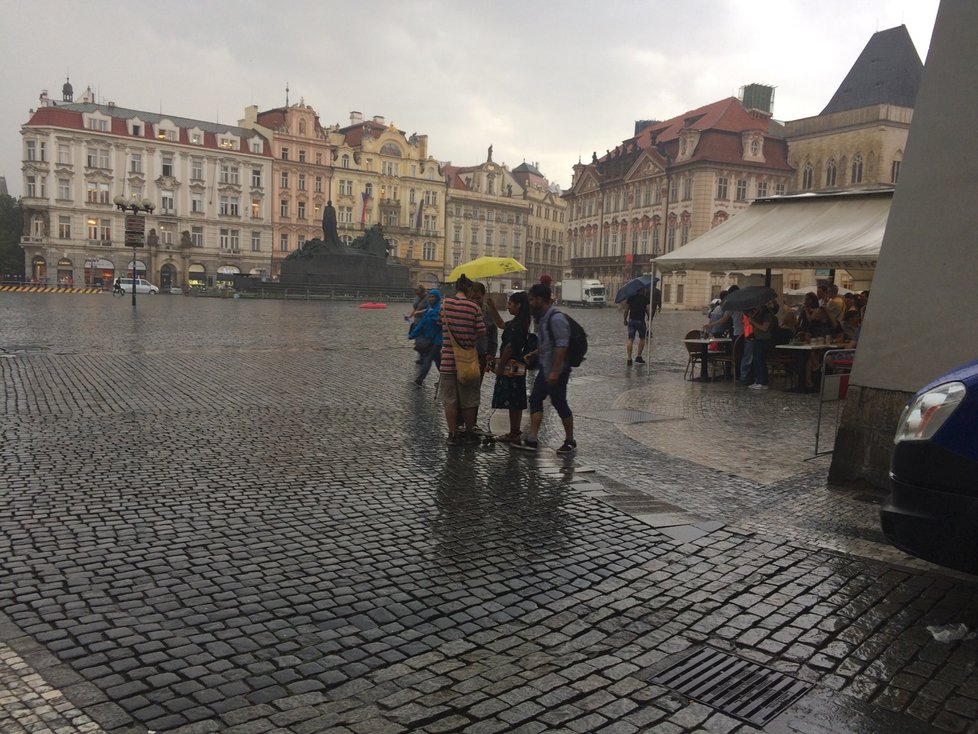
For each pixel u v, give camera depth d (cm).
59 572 442
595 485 680
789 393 1350
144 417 924
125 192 8369
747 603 430
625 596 437
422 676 341
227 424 898
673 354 2055
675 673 351
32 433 813
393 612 406
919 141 652
